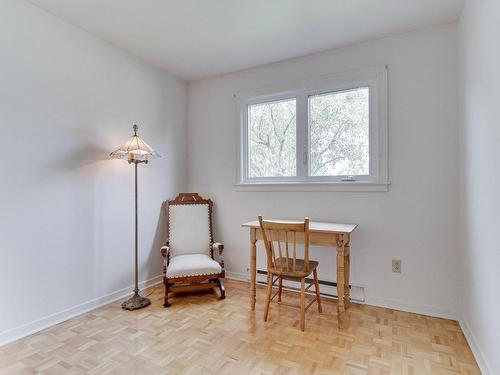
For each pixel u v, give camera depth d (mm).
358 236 2654
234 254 3340
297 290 2914
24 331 2053
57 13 2232
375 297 2588
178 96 3504
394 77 2512
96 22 2354
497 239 1452
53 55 2258
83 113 2479
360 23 2344
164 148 3307
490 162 1558
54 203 2266
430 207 2387
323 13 2211
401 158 2484
